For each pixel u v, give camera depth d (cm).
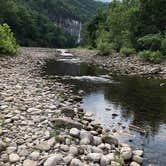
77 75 2548
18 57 3609
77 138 934
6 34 3838
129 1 5950
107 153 873
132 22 4897
